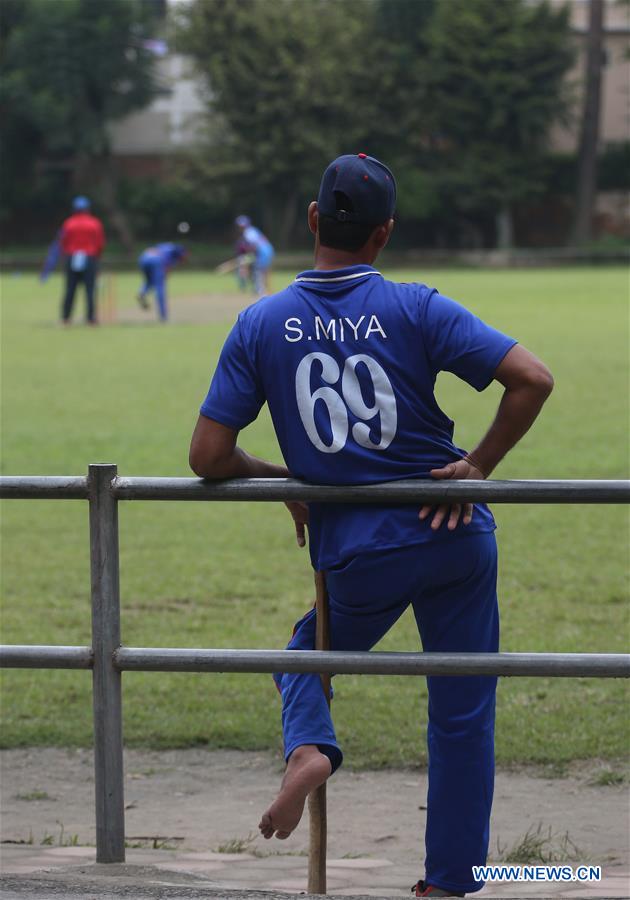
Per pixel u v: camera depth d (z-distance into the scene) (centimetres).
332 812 1912
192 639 2759
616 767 2072
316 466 1266
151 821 1883
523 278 18100
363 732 2248
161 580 3341
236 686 2572
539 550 3644
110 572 1324
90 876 1310
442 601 1320
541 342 8962
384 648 2741
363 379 1249
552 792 1977
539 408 1240
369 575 1277
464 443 5094
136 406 6272
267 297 1295
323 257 1295
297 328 1258
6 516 4259
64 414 6028
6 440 5281
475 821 1363
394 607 1316
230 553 3681
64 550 3731
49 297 14562
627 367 7581
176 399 6500
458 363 1242
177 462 4741
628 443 5100
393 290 1262
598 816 1872
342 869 1625
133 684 2586
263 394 1292
